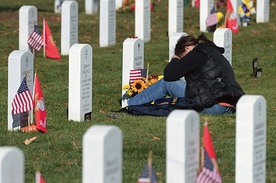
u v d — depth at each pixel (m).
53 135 19.45
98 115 21.95
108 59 32.34
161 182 15.26
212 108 21.16
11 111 19.72
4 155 10.02
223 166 16.52
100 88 26.44
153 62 31.81
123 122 20.81
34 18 33.28
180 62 21.14
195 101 21.09
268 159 17.09
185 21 43.84
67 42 33.53
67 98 24.77
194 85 21.17
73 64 20.84
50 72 29.58
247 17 41.59
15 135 19.45
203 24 39.78
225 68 21.22
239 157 12.71
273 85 27.44
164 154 17.53
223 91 20.89
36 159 17.27
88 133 10.73
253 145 12.62
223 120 20.70
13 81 19.59
